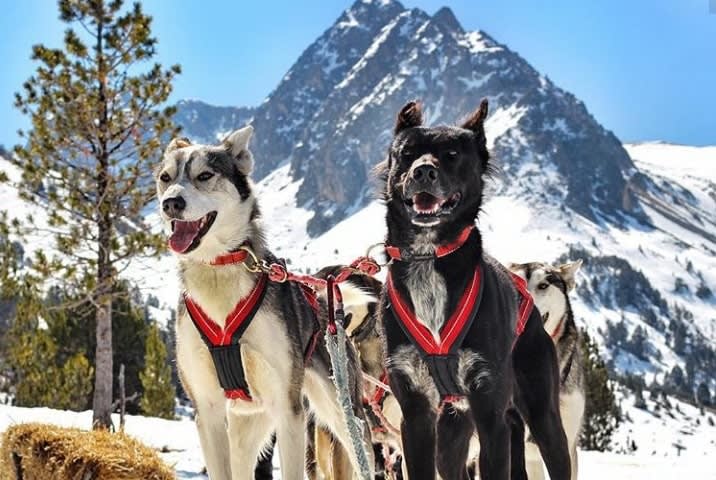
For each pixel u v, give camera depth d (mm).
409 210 1467
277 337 1604
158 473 1258
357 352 1884
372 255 1815
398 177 1492
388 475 2006
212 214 1581
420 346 1481
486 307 1483
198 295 1579
